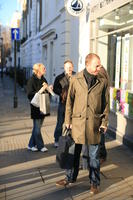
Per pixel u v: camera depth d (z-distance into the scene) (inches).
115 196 192.4
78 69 526.0
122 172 235.8
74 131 191.8
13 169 244.7
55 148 308.0
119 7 355.3
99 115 192.5
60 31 650.8
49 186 209.0
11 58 2871.6
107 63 409.4
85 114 188.9
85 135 189.3
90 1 451.8
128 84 343.9
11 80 2014.0
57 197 191.3
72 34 577.0
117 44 377.7
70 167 198.5
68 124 196.5
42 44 953.5
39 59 1059.3
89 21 457.7
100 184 211.6
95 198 189.6
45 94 288.5
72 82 194.2
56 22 705.0
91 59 187.0
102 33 420.5
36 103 284.7
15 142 336.5
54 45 735.1
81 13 461.7
